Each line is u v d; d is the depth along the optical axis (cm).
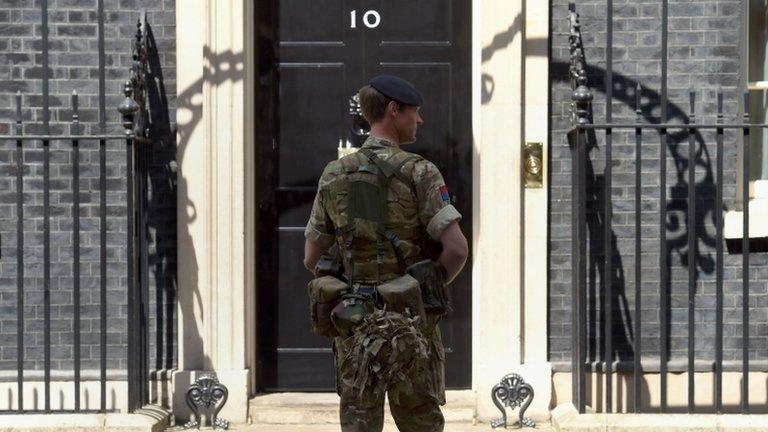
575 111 1016
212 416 1052
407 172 746
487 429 1041
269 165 1117
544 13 1058
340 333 746
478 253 1097
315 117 1116
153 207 1077
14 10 1068
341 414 747
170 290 1078
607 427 993
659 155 1070
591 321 1077
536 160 1061
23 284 1049
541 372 1058
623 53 1073
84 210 1070
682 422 996
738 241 1073
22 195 1006
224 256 1062
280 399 1095
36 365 1070
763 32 1090
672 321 1076
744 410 1008
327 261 771
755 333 1076
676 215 1074
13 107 1067
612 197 1072
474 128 1103
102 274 1002
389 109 761
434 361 750
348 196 749
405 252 742
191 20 1062
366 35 1117
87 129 1073
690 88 1073
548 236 1074
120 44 1073
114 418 1000
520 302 1060
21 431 988
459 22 1115
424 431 748
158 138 1076
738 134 1075
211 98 1060
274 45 1116
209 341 1064
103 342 1005
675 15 1071
